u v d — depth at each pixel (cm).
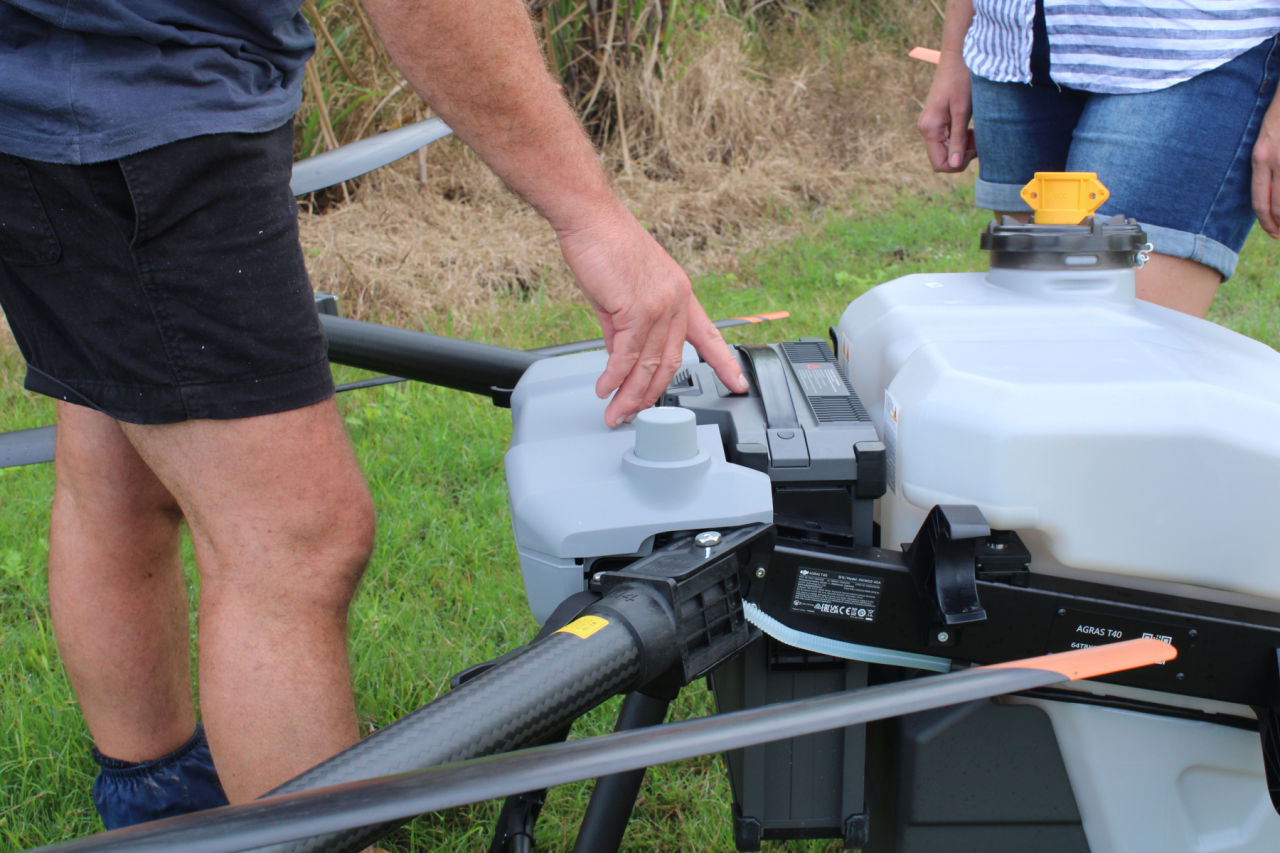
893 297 121
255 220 94
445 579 204
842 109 591
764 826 105
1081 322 109
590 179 101
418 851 147
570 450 101
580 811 151
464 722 71
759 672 102
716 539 88
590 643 77
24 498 236
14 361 312
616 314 102
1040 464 90
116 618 129
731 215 474
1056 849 106
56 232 91
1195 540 91
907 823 104
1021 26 170
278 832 55
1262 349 113
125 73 87
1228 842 103
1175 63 150
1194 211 154
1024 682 71
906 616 95
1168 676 95
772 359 116
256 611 103
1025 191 125
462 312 368
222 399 97
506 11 94
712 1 573
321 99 399
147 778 136
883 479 96
